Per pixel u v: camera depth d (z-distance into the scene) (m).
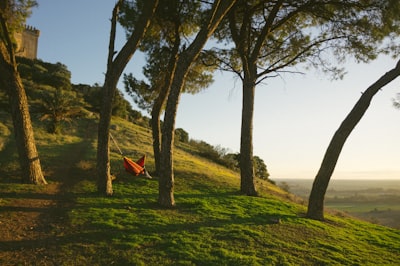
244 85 20.47
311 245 11.14
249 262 8.91
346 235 13.24
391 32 17.52
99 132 15.71
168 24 21.19
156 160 21.64
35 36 84.50
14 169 18.67
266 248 10.23
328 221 15.50
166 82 21.19
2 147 25.47
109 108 15.63
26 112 16.12
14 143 28.25
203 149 52.09
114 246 9.14
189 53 14.39
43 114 39.44
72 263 8.02
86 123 44.72
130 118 58.62
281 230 12.46
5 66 15.57
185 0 20.41
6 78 15.70
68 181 17.81
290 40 20.27
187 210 13.97
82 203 13.55
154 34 21.53
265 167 50.94
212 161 44.00
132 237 9.84
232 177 26.77
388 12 16.69
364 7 17.50
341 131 15.59
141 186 18.28
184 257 8.84
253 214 14.50
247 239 10.80
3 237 9.16
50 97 40.25
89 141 35.34
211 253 9.33
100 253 8.67
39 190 15.04
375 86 15.24
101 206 13.25
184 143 55.06
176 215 12.91
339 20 18.45
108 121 15.70
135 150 31.11
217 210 14.45
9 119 37.56
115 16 15.66
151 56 22.23
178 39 20.94
